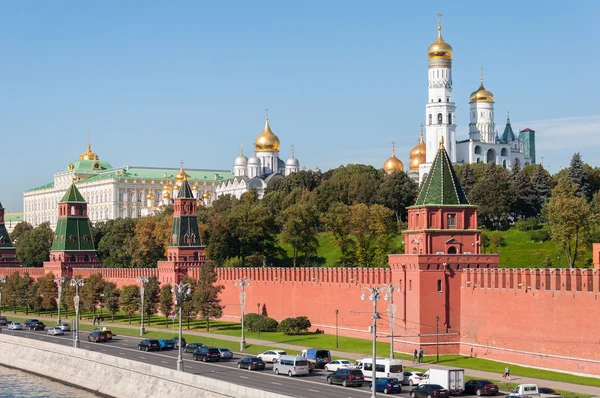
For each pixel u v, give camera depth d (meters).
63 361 172.38
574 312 140.75
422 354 156.25
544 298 146.00
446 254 162.88
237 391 117.19
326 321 195.75
